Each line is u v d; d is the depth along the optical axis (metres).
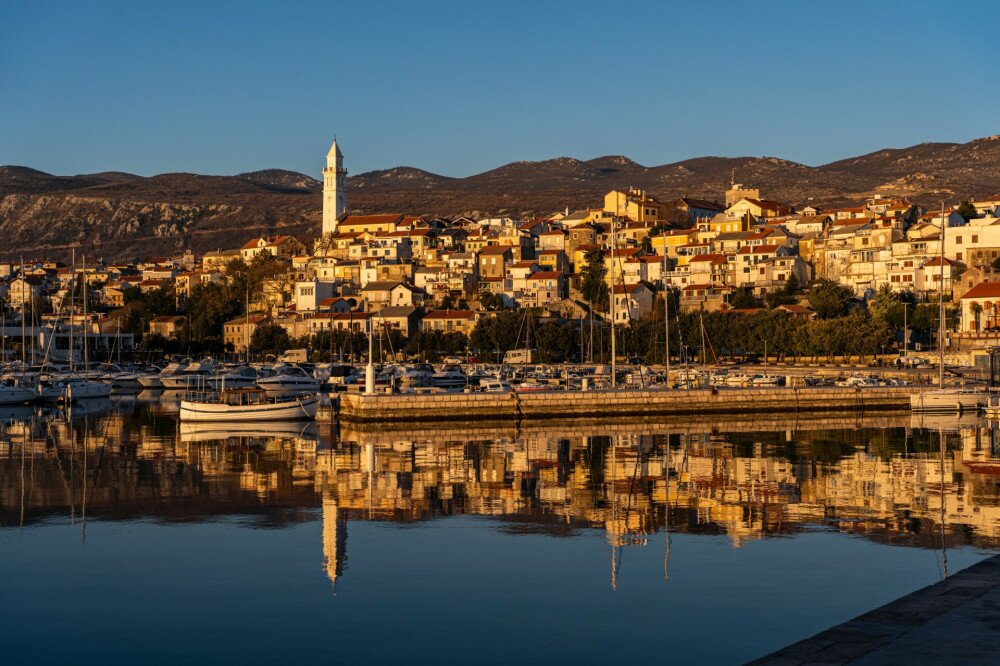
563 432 106.19
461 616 39.22
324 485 69.50
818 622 37.59
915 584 42.28
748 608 39.41
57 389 160.00
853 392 131.00
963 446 90.69
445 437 101.44
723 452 86.69
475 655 35.16
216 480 72.12
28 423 121.50
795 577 43.59
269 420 120.81
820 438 98.44
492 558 47.88
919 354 197.12
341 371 193.25
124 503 63.19
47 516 59.25
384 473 74.81
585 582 43.47
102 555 49.50
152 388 198.88
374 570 45.94
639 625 37.72
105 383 177.12
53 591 43.38
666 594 41.44
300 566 46.97
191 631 38.16
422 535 53.03
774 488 66.62
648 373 175.00
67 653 36.09
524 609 39.91
